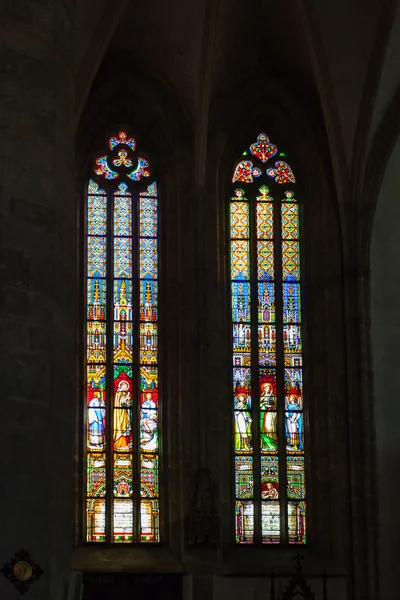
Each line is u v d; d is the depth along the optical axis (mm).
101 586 33469
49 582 21000
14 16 23000
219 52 36281
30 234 22172
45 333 21984
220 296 35844
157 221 36594
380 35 34281
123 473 34812
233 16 35375
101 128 36875
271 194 37281
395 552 34031
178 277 35719
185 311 35406
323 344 35719
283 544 34844
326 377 35469
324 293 35906
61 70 23641
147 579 33531
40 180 22531
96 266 36094
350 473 34406
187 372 35000
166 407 35156
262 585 33750
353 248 35781
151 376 35500
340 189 36031
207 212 36188
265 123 37625
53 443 21766
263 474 35344
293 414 35781
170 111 36750
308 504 35156
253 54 37094
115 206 36594
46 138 22859
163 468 34844
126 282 36094
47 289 22188
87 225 36344
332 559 34156
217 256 35906
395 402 35219
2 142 22344
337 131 35781
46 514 21266
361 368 34906
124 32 35625
